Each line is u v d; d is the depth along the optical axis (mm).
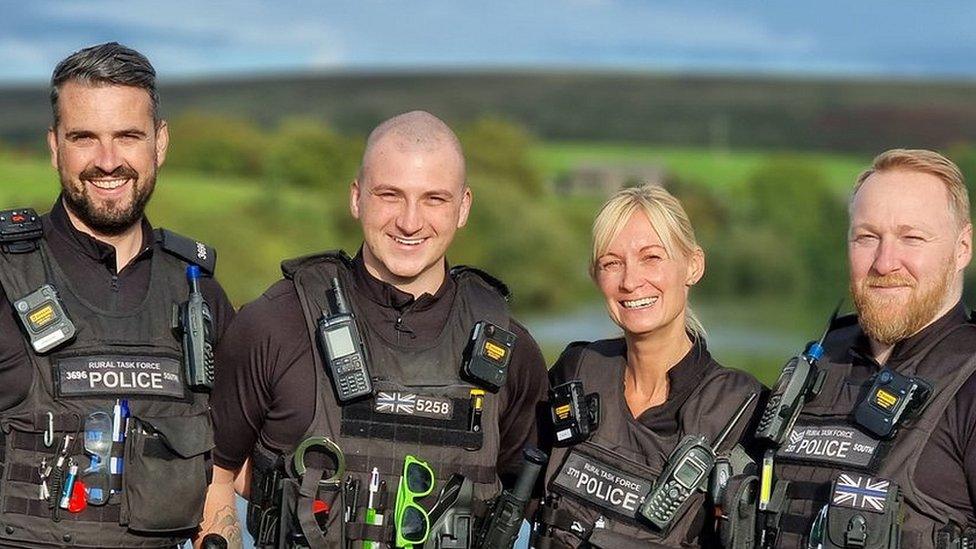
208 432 4895
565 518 4930
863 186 4797
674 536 4832
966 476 4426
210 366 4895
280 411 4875
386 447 4875
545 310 55281
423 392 4914
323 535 4762
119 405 4742
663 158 91000
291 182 63094
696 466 4812
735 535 4684
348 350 4836
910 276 4633
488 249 56219
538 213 58344
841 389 4773
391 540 4848
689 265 5016
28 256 4824
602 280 5012
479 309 5070
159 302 4949
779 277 69625
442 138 4871
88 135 4785
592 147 93562
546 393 5160
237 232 50438
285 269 5027
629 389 5102
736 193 76062
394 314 4980
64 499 4664
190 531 4926
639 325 4926
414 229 4809
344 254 5094
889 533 4410
